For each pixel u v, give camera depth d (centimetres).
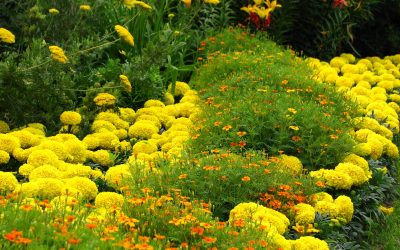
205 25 1157
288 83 948
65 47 894
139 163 677
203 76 1015
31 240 440
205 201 626
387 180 782
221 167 648
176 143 775
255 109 798
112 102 836
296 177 708
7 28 924
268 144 779
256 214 583
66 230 465
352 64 1280
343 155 774
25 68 787
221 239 524
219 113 802
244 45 1136
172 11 1212
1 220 473
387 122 949
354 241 648
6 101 772
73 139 746
